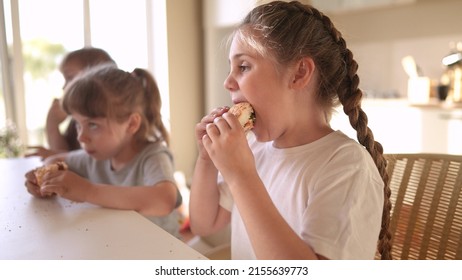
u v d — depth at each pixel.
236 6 2.81
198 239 1.51
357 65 0.83
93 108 1.14
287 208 0.80
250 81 0.75
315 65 0.78
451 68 2.71
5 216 0.85
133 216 0.84
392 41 3.13
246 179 0.67
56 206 0.92
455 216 0.87
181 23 3.14
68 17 2.85
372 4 2.85
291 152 0.82
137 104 1.24
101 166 1.32
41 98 2.78
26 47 2.70
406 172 0.97
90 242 0.70
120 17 3.07
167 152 1.25
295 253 0.60
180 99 3.19
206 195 0.97
